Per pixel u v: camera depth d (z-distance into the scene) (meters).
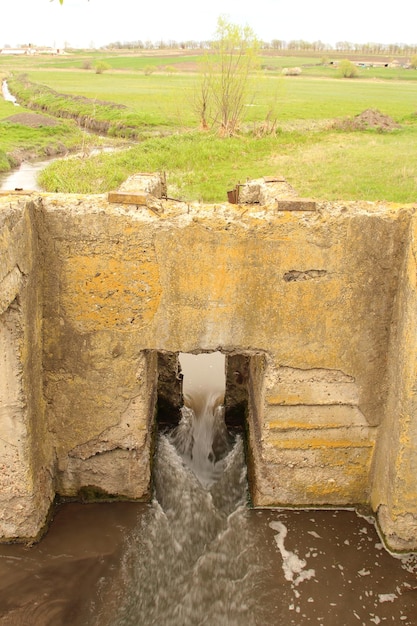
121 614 5.04
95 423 5.68
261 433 5.86
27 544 5.43
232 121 27.75
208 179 18.81
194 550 5.82
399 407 5.01
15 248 4.46
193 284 5.18
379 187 15.87
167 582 5.43
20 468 5.11
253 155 22.92
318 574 5.29
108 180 18.86
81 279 5.18
